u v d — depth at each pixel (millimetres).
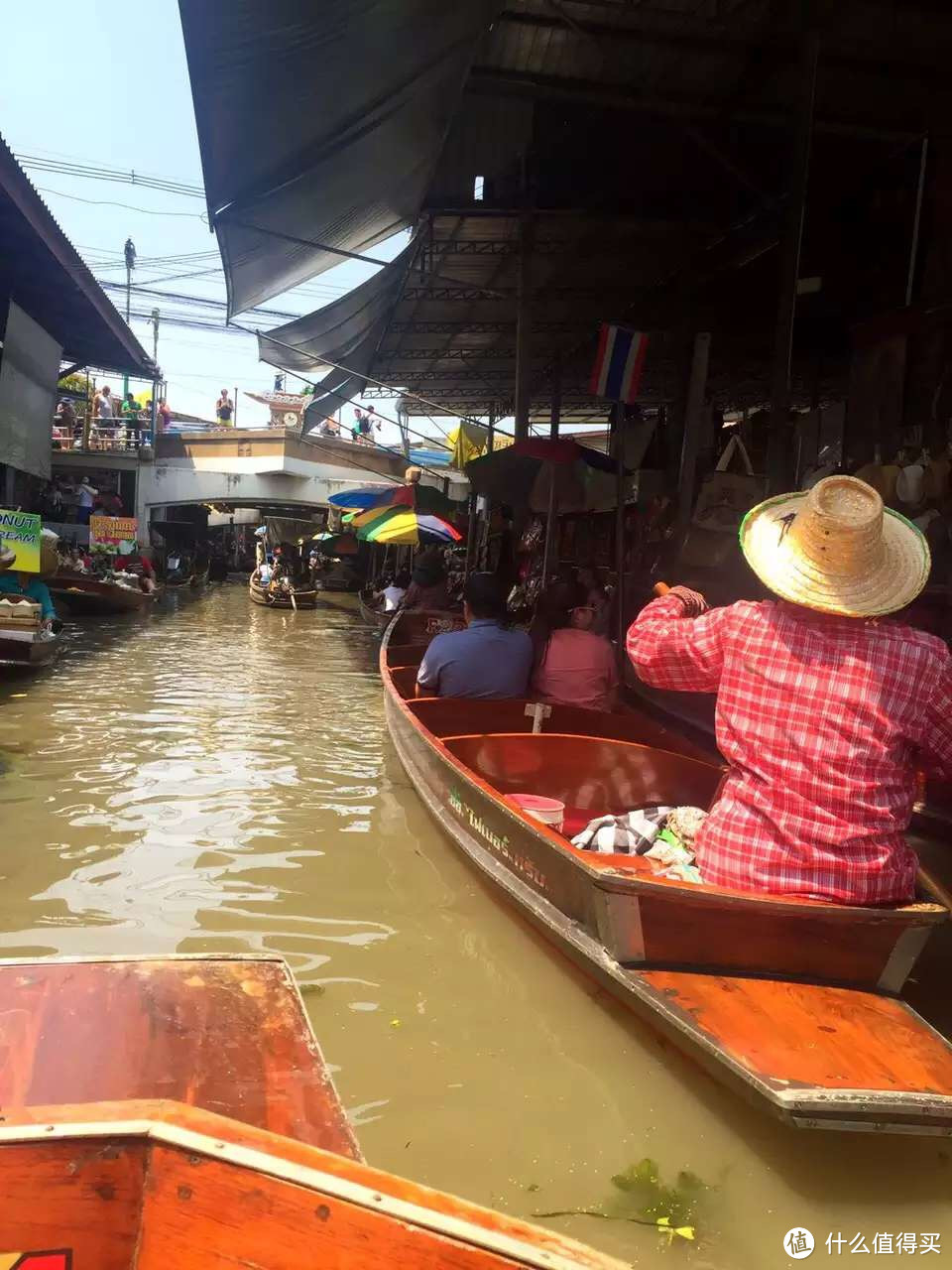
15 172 10375
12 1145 1152
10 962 2002
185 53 5477
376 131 7719
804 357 13477
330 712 8703
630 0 7441
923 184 8508
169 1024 1837
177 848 4621
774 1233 2154
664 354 14125
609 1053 2895
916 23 7312
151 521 29188
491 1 6219
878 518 2510
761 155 9945
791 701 2637
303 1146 1228
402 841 4820
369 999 3195
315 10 5402
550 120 9727
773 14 7426
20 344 14859
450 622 13242
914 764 2713
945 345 7586
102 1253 1160
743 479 8297
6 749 6539
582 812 4688
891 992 2668
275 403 37688
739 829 2734
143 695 9211
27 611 9359
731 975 2709
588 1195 2258
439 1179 2295
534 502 10969
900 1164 2412
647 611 3059
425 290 12820
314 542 32000
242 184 7758
